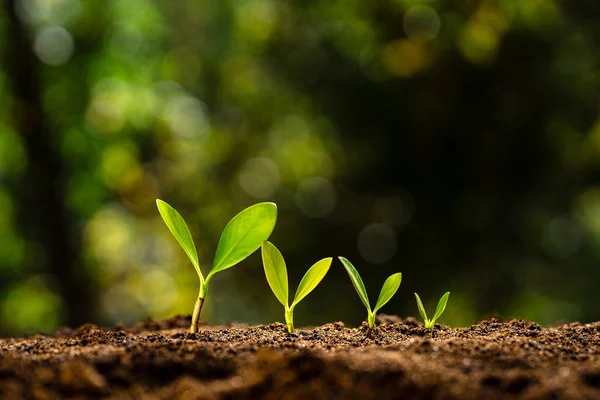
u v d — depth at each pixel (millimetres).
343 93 2414
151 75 2650
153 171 2678
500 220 2242
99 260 2559
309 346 579
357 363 521
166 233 2689
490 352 549
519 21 2244
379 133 2373
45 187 2355
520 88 2238
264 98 2711
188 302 2662
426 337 630
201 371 534
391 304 2318
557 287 2314
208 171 2744
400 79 2348
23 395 512
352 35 2467
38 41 2453
